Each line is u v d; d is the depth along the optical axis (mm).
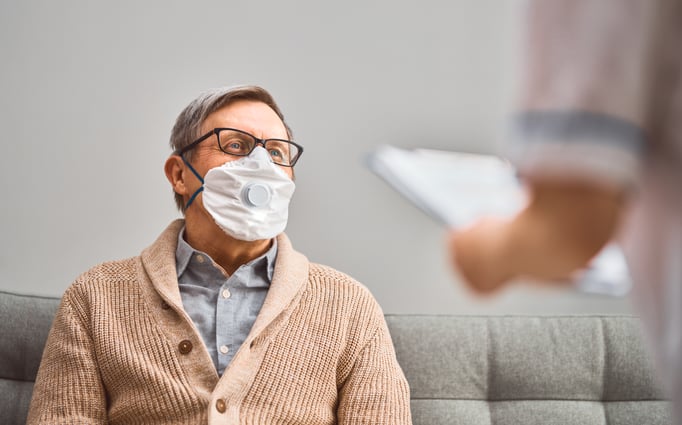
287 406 1423
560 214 399
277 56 2211
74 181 2105
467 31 2232
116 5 2184
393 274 2152
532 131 402
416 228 2166
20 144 2102
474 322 1781
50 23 2156
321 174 2168
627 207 415
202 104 1619
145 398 1395
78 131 2125
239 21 2215
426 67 2223
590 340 1762
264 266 1567
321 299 1536
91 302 1487
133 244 2109
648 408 1724
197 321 1488
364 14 2236
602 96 387
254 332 1430
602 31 392
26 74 2129
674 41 429
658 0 415
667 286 506
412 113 2209
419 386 1716
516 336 1762
